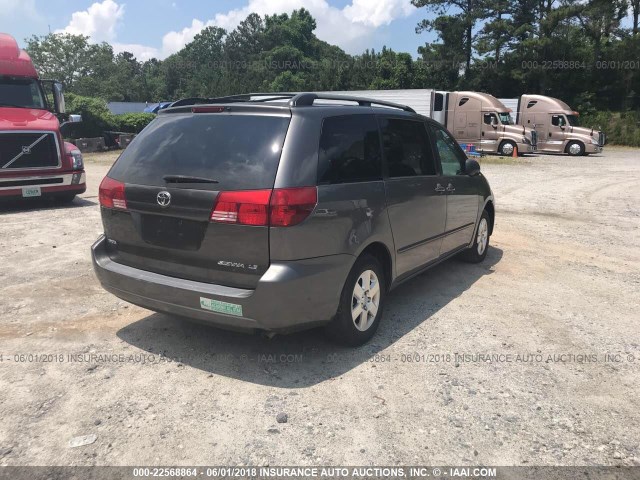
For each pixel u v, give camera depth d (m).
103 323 4.52
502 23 42.47
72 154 10.75
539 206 11.30
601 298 5.38
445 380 3.61
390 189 4.26
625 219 9.88
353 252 3.79
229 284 3.51
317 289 3.54
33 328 4.39
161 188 3.67
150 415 3.16
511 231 8.69
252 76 77.88
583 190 13.83
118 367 3.74
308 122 3.64
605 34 42.59
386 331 4.43
